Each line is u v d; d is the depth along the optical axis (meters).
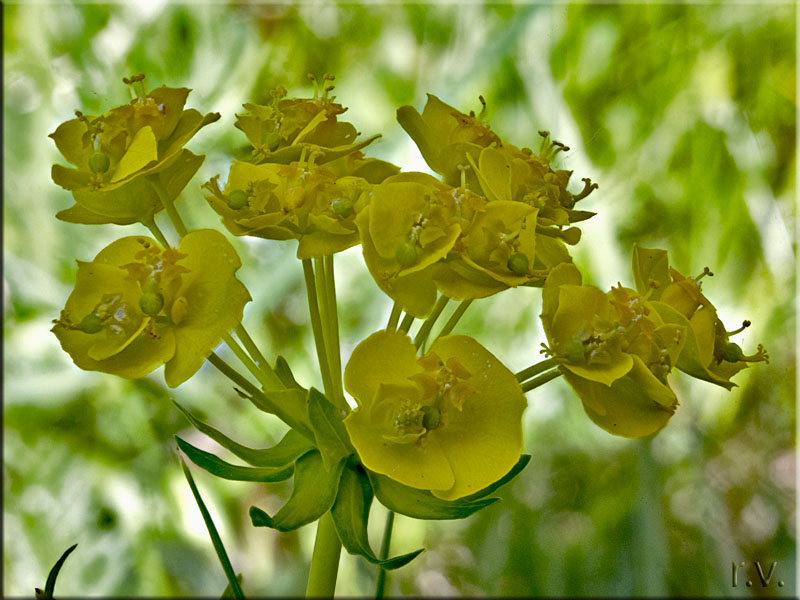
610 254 0.31
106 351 0.16
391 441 0.16
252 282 0.31
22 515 0.31
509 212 0.17
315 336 0.17
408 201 0.17
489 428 0.16
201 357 0.16
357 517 0.17
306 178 0.17
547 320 0.16
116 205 0.18
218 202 0.17
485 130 0.18
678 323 0.17
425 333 0.17
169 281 0.16
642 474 0.31
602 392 0.17
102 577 0.31
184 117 0.18
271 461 0.17
